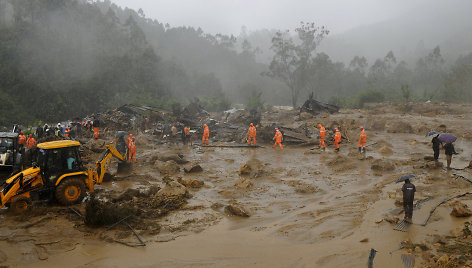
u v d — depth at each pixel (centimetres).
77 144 1113
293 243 805
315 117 3859
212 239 835
